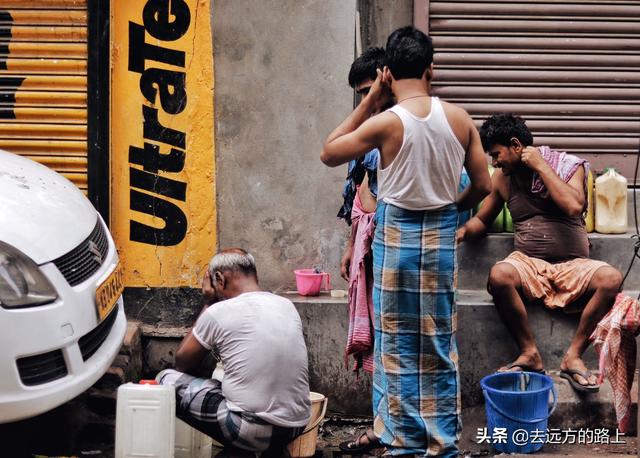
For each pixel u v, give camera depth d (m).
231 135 6.27
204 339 5.00
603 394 5.70
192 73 6.23
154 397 4.85
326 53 6.21
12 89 6.28
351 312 5.38
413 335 4.66
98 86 6.22
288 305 5.09
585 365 6.00
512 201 6.02
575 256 5.94
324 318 6.02
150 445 4.84
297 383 4.96
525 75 6.66
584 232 5.99
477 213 6.18
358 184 5.45
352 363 6.04
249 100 6.24
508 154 5.81
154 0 6.18
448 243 4.63
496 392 5.30
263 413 4.87
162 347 6.30
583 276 5.76
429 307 4.63
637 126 6.69
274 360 4.89
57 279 4.72
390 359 4.68
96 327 5.03
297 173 6.28
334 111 6.24
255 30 6.21
